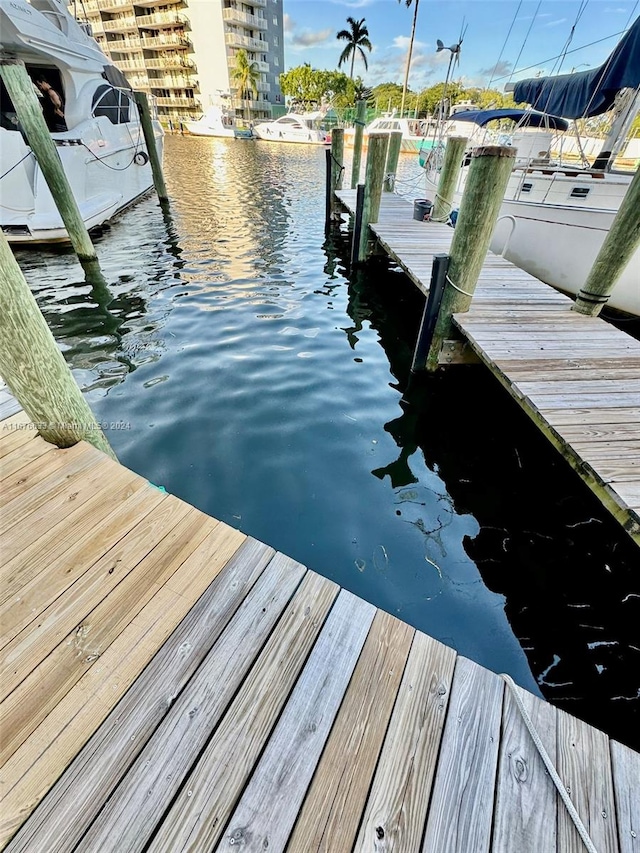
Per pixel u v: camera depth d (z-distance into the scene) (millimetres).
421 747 1051
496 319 3332
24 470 1758
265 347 4062
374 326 4711
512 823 957
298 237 7977
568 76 5582
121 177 7930
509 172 2791
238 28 30422
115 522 1548
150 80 32875
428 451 2924
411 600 1997
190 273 5875
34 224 5699
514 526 2420
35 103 4645
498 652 1837
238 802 938
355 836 910
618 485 1828
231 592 1337
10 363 1604
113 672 1136
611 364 2750
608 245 3145
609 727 1636
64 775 959
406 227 6184
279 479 2582
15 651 1175
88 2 30562
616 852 936
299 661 1185
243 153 20438
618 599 2086
